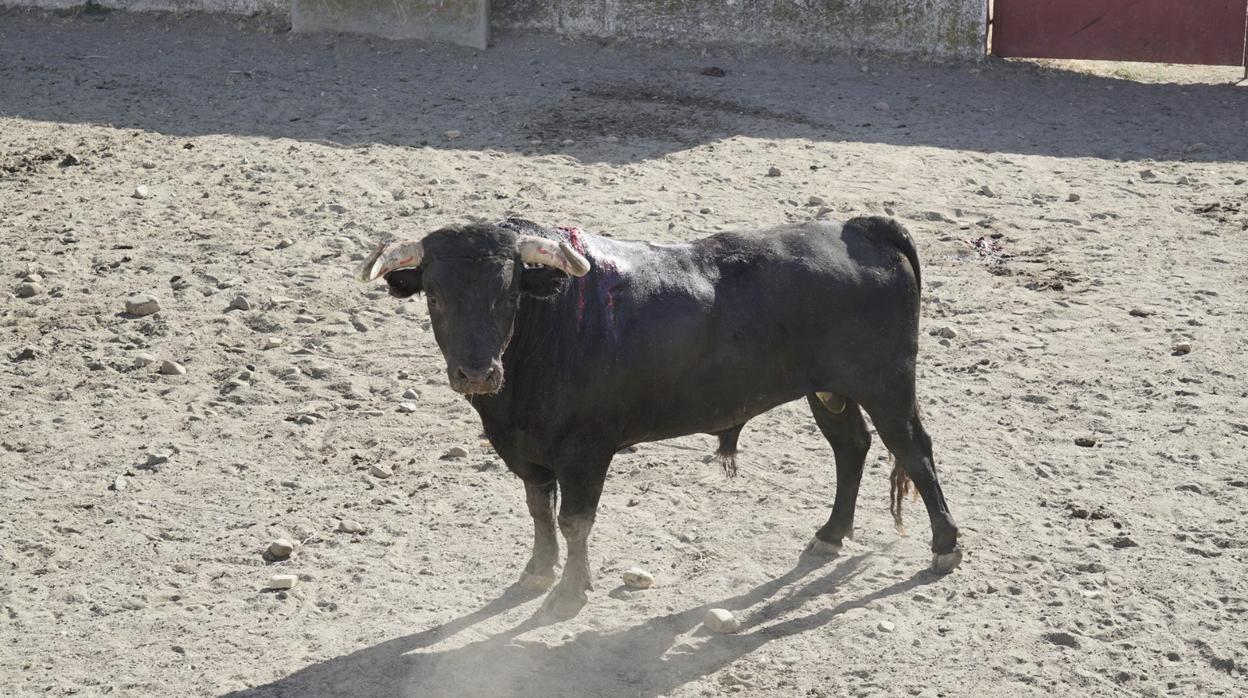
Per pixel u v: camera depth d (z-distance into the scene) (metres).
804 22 23.36
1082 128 20.03
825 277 8.48
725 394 8.46
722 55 23.14
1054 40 23.48
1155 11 23.00
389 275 7.69
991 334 13.12
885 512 10.00
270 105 19.78
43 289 13.70
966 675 7.93
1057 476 10.46
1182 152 18.95
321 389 11.95
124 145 17.86
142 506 9.95
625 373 8.09
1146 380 12.11
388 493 10.22
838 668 8.02
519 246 7.58
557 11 23.67
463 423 11.41
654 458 10.81
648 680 7.90
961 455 10.78
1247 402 11.65
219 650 8.19
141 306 13.21
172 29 23.48
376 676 7.89
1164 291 14.17
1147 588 8.85
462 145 18.22
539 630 8.41
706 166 17.62
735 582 9.02
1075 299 13.98
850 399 9.09
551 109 19.91
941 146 18.86
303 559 9.28
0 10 24.00
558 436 8.14
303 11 23.31
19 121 18.62
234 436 11.07
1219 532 9.55
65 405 11.55
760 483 10.41
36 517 9.76
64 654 8.12
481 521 9.82
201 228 15.27
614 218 15.61
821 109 20.45
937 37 23.16
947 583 8.98
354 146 18.03
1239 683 7.86
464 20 22.95
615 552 9.40
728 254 8.51
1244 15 22.72
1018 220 16.19
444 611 8.65
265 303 13.45
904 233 8.85
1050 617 8.54
